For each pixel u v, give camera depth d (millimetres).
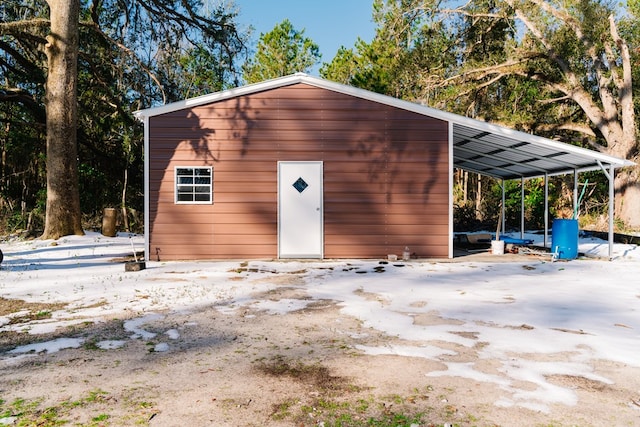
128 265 9508
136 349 4555
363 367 4012
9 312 6078
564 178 26344
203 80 25453
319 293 7203
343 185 11523
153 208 11344
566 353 4348
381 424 2973
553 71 24781
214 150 11398
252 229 11461
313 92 11523
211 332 5129
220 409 3205
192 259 11359
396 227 11516
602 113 23016
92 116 22047
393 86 27172
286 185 11508
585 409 3189
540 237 18500
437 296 6941
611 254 11484
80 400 3361
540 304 6383
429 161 11500
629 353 4336
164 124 11383
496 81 27016
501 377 3766
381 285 7875
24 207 24172
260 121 11484
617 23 23531
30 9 19953
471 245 15406
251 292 7289
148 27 22391
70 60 15039
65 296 7035
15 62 21922
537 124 25125
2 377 3824
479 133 11641
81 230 15602
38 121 20703
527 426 2949
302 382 3689
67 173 15180
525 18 23891
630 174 21797
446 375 3816
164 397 3412
